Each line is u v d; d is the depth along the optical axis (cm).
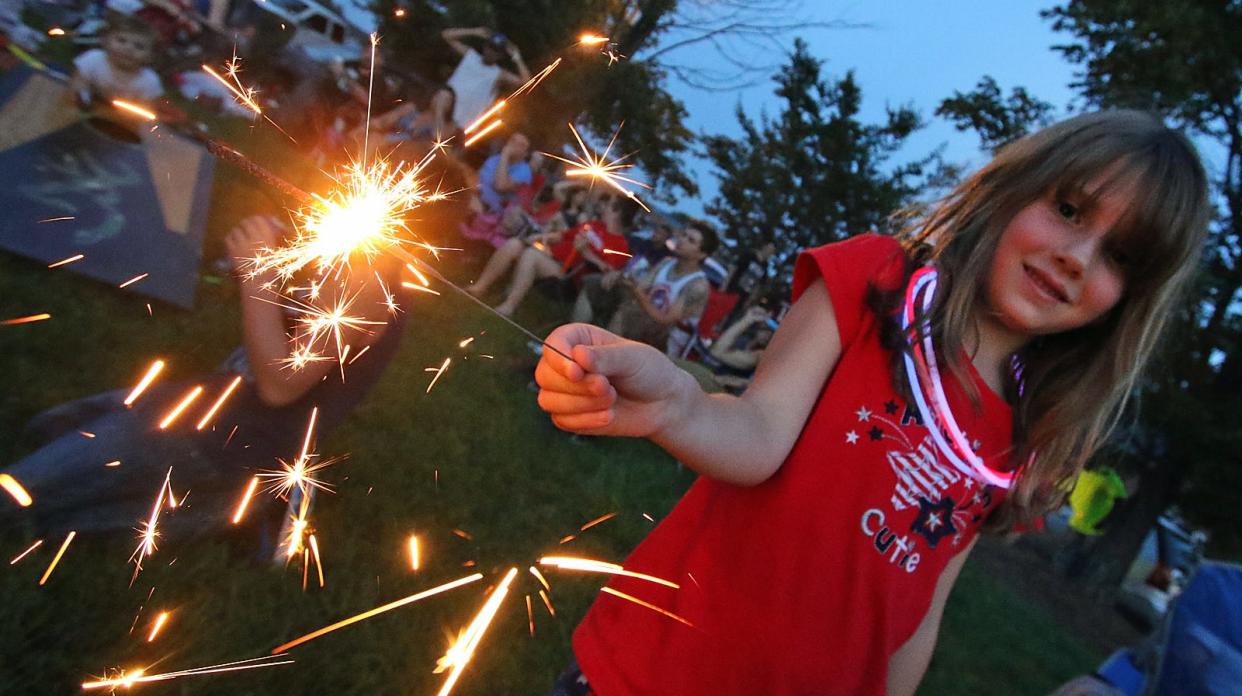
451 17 948
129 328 375
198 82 627
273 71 675
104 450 246
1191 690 187
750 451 127
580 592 342
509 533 358
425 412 427
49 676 208
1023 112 979
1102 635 909
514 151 714
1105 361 165
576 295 723
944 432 149
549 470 446
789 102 1065
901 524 145
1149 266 153
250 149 584
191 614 235
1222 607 194
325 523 296
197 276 420
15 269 372
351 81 697
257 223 238
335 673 241
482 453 423
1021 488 163
